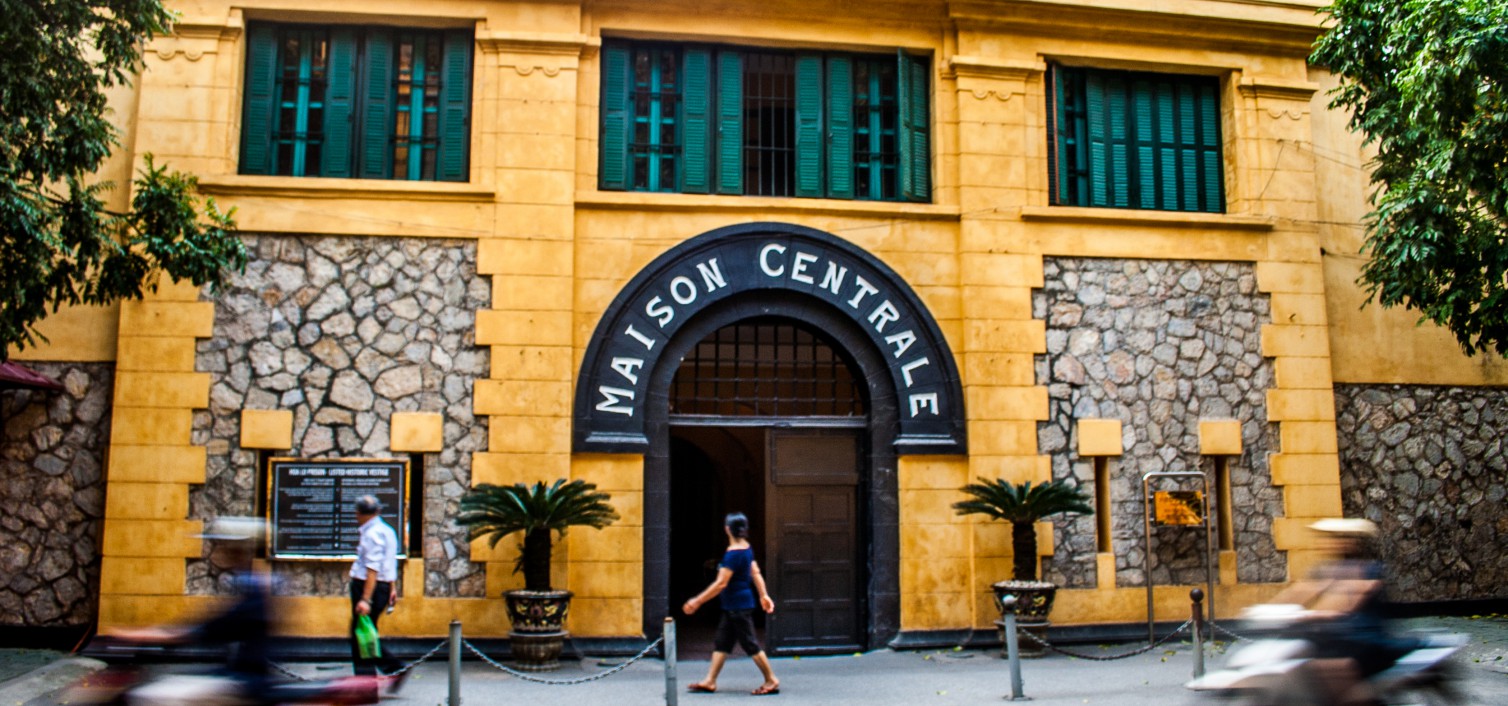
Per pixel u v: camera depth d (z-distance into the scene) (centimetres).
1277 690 670
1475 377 1410
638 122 1262
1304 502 1294
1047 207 1286
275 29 1220
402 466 1141
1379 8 1165
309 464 1132
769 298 1237
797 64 1295
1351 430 1362
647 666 1121
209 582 1107
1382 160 1247
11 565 1123
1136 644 1237
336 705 711
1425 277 1167
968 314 1254
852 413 1280
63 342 1152
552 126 1209
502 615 1138
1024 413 1248
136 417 1120
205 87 1171
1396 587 1343
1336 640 643
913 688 1005
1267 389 1307
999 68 1295
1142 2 1313
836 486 1244
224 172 1162
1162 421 1280
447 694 957
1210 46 1352
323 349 1153
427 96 1230
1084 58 1327
